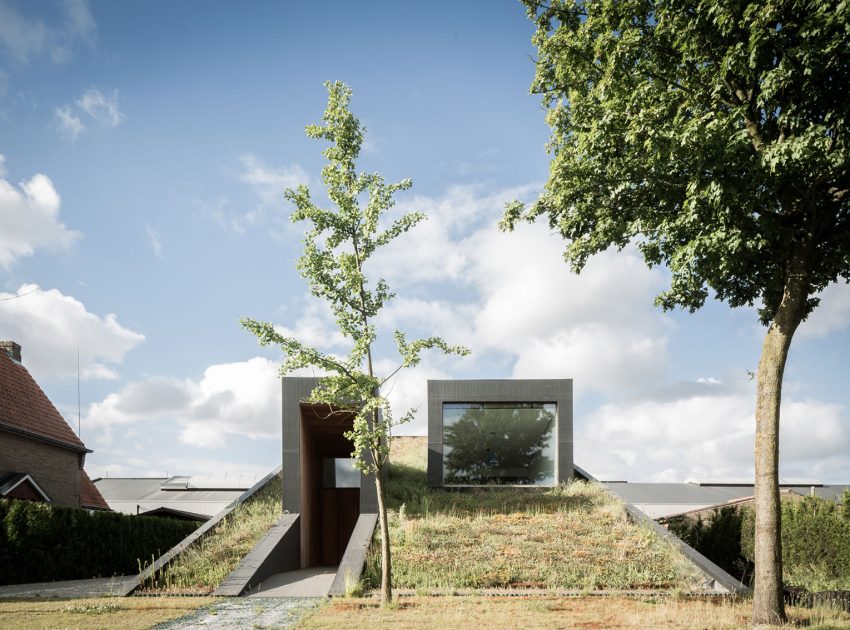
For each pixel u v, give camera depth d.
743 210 10.23
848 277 13.20
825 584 15.05
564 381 23.95
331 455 28.56
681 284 12.38
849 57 9.49
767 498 10.38
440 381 23.95
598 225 12.88
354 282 12.42
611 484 39.84
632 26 12.04
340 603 11.97
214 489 40.03
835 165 9.60
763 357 10.89
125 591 13.62
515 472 23.47
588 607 11.30
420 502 20.81
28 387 27.41
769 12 9.36
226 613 11.23
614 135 11.70
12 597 13.13
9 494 21.94
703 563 14.66
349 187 12.97
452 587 13.65
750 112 10.93
